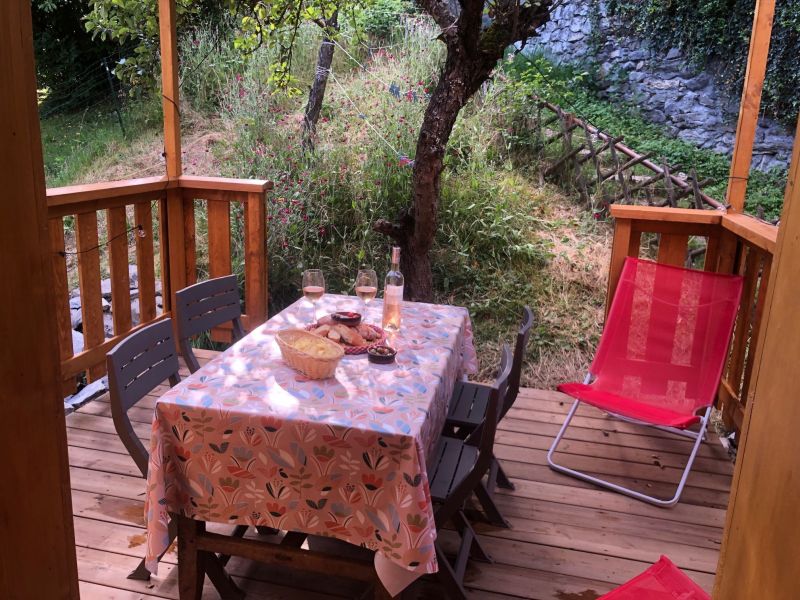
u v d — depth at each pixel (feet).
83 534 8.10
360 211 18.76
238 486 6.21
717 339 10.44
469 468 7.25
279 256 18.02
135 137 23.82
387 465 5.83
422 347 7.86
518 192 20.57
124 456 9.95
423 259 15.57
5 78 2.92
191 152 22.71
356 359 7.43
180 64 24.22
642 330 10.90
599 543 8.33
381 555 6.01
